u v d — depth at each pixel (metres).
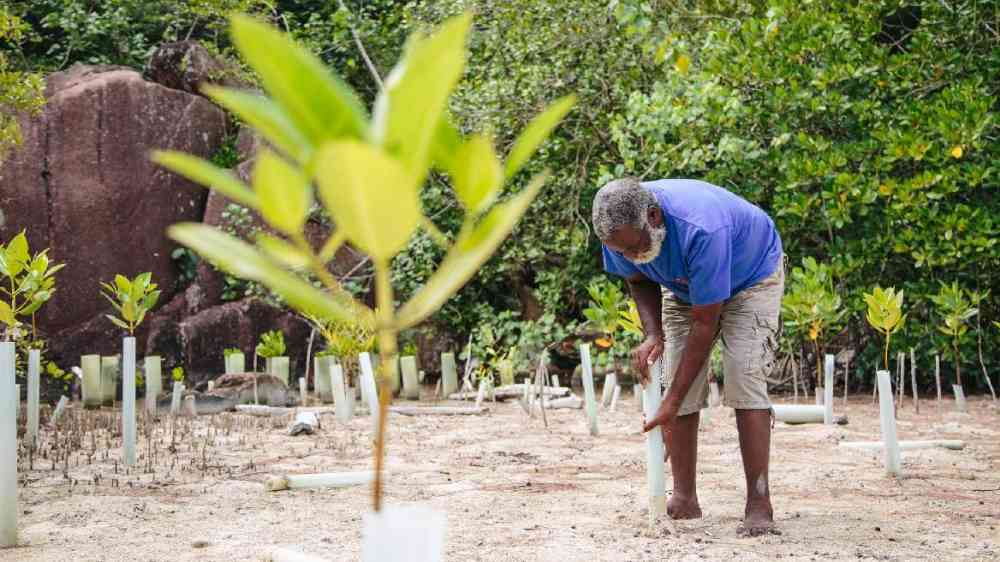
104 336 12.05
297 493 5.23
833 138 10.75
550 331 11.71
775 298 4.23
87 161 12.29
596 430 7.65
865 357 10.51
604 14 11.05
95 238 12.20
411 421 8.70
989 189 10.28
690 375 4.01
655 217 3.87
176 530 4.34
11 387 4.07
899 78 10.34
